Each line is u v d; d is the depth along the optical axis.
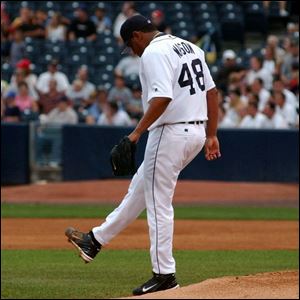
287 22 89.50
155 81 25.00
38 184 71.12
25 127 71.56
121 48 87.50
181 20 92.69
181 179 71.56
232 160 70.94
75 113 73.50
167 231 26.05
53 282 34.03
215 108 26.97
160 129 25.81
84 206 62.81
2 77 81.44
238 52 89.81
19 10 93.31
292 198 67.06
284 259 40.47
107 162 71.44
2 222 54.25
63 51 86.56
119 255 41.81
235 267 37.75
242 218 56.94
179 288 21.97
